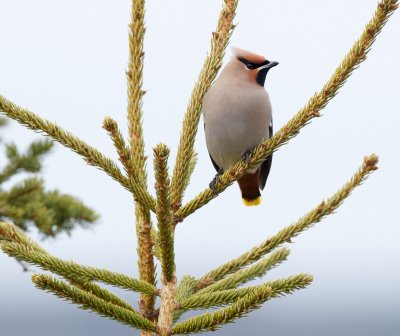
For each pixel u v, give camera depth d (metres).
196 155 10.98
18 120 9.73
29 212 16.31
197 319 8.79
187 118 10.41
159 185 8.91
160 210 8.99
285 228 9.95
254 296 8.57
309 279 9.14
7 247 8.98
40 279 8.60
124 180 9.64
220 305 9.16
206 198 10.28
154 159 8.80
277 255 10.05
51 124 9.76
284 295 9.14
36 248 9.48
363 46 9.82
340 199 9.78
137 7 10.40
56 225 16.78
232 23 11.05
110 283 9.17
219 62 10.81
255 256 9.96
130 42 10.44
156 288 9.25
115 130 9.44
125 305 9.31
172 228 10.02
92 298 8.80
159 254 10.03
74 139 9.73
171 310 9.15
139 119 10.42
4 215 16.17
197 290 9.89
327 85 10.27
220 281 9.89
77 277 9.09
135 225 10.04
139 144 10.39
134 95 10.42
